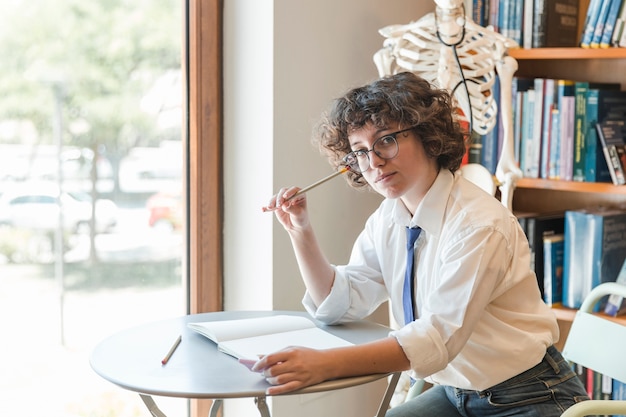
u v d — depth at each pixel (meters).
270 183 2.28
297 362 1.34
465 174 2.27
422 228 1.62
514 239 1.57
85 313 2.16
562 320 2.74
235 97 2.35
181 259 2.36
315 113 2.40
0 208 1.99
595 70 2.70
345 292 1.73
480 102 2.30
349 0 2.48
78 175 2.13
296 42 2.31
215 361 1.47
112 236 2.21
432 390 1.83
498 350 1.59
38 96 2.04
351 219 2.56
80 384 2.17
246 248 2.36
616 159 2.38
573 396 1.62
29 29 2.02
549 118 2.47
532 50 2.47
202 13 2.30
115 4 2.18
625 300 2.42
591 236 2.46
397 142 1.53
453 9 2.27
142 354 1.51
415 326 1.46
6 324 2.02
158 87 2.28
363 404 2.63
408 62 2.34
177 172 2.33
